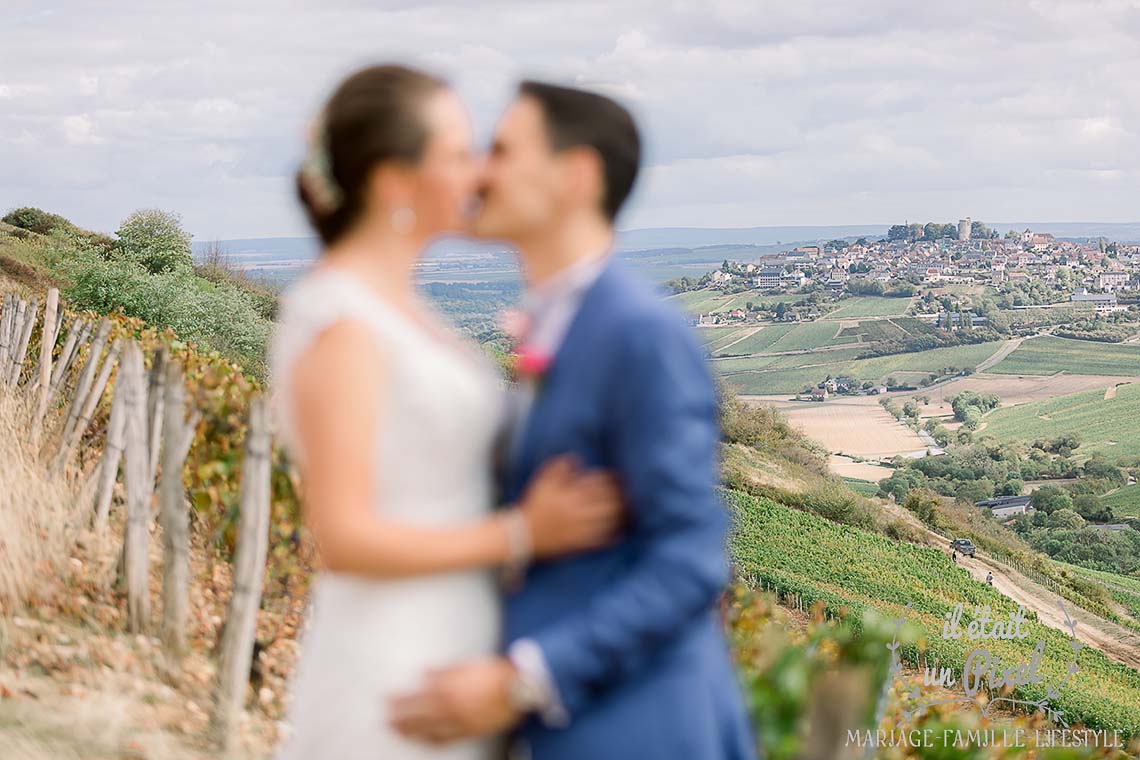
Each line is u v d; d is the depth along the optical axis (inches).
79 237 2158.0
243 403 269.7
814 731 112.6
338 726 84.5
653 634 74.1
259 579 178.5
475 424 83.5
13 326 386.0
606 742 76.8
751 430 3654.0
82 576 215.9
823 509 2797.7
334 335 78.1
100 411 310.7
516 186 79.9
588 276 80.9
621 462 76.1
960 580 2391.7
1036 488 6909.5
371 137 78.2
